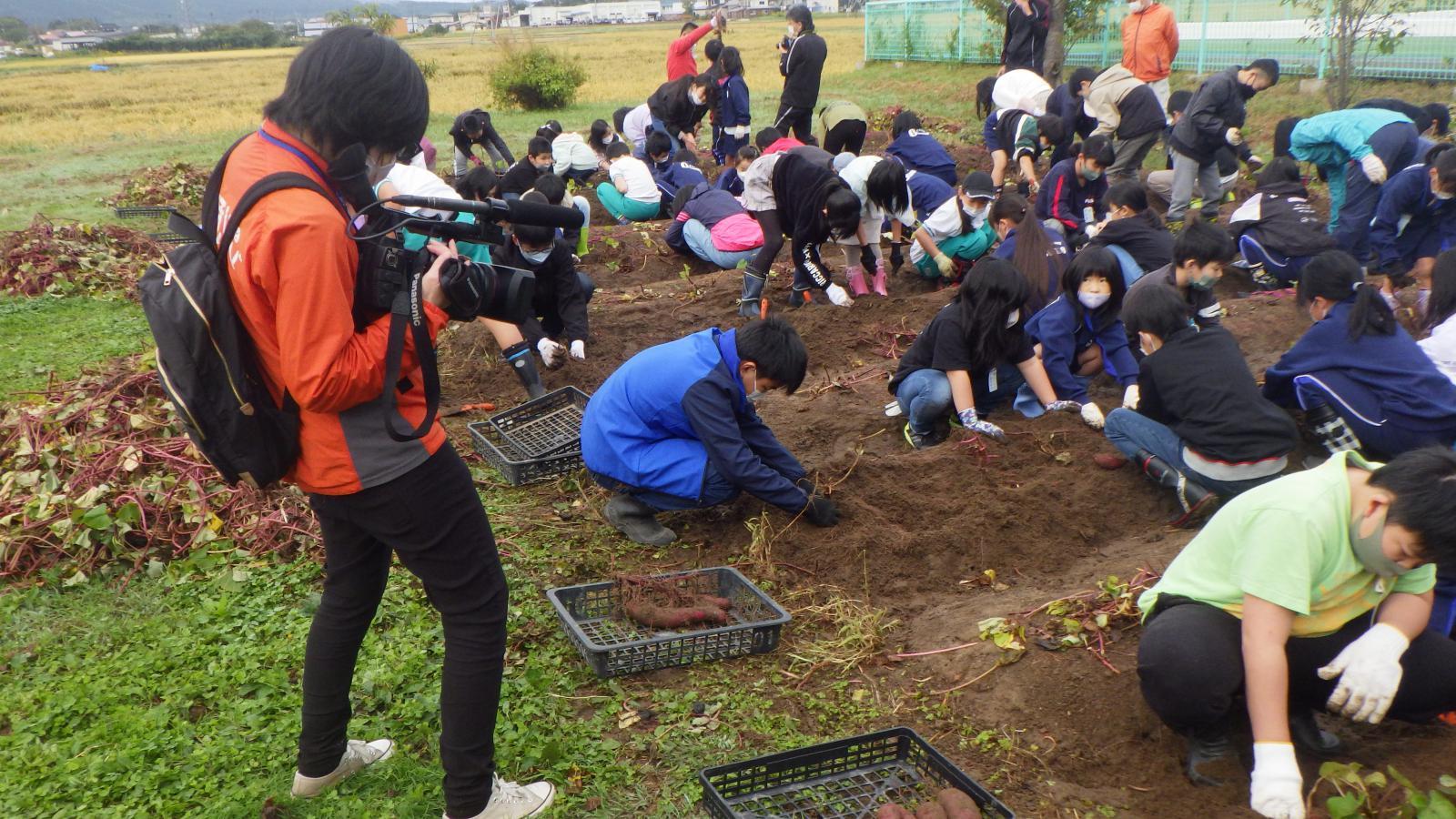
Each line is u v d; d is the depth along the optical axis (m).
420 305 2.39
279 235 2.21
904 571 4.36
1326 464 2.75
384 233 2.35
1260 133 13.62
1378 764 3.01
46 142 21.98
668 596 3.99
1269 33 16.88
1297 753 3.14
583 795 3.08
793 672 3.72
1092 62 21.19
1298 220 7.27
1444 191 6.84
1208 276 5.57
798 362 4.43
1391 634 2.71
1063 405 5.49
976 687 3.55
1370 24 14.63
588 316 7.66
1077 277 5.49
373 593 2.89
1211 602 2.95
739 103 14.03
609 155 11.74
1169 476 4.59
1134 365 5.71
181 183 14.02
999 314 5.20
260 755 3.21
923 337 5.54
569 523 4.84
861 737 3.13
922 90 21.78
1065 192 8.64
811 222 7.36
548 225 2.61
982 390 5.60
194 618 4.01
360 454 2.48
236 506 4.71
